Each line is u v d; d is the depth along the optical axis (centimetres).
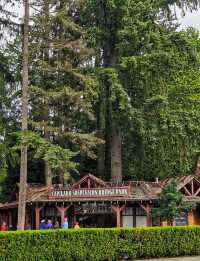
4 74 3656
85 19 4428
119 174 4281
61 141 3822
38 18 3584
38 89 3594
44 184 4209
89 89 3762
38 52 3709
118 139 4316
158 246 2869
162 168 4406
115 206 3894
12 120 3934
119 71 4175
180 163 4278
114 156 4297
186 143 4175
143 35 4069
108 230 2753
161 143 4122
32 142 3077
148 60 4016
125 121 4056
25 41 3238
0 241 2456
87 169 4809
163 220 3828
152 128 3994
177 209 3734
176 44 4231
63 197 3862
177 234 2936
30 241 2533
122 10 4150
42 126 3500
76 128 4444
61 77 3925
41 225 3706
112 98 3878
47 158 3059
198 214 4094
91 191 3897
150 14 4162
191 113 4156
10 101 3744
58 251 2595
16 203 3950
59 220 4041
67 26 3772
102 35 4312
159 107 4016
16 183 4216
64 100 3766
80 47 3781
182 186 3994
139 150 4312
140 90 4212
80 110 3881
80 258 2652
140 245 2822
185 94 4428
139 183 4106
